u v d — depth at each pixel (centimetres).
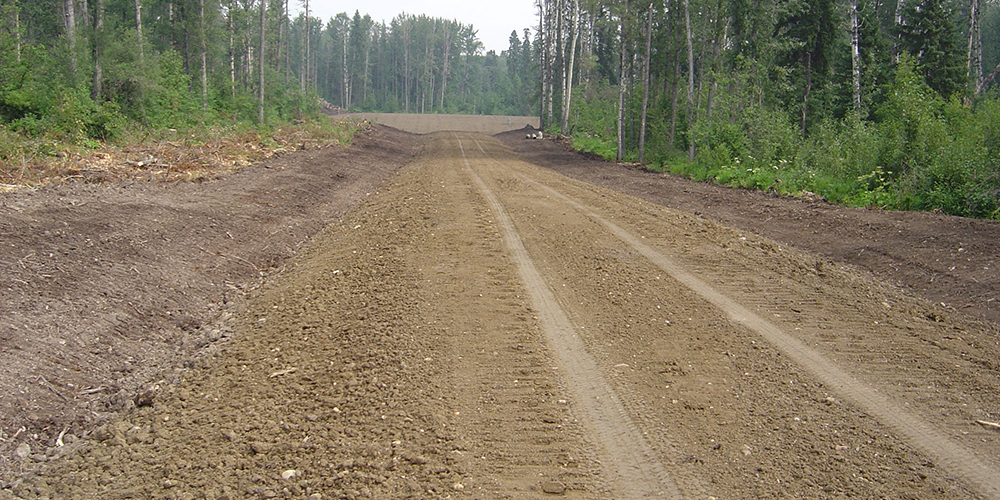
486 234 1034
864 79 2875
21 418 506
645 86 2745
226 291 877
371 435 450
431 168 2231
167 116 2434
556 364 560
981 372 554
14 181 1131
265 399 529
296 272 935
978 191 1265
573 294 749
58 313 663
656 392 509
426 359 566
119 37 2520
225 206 1223
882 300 752
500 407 485
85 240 862
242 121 3188
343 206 1523
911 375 545
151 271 839
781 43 2605
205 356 643
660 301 725
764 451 425
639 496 378
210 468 427
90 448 476
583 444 434
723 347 598
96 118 1873
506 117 8475
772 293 761
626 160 2930
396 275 809
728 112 2320
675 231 1089
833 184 1603
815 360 572
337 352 602
